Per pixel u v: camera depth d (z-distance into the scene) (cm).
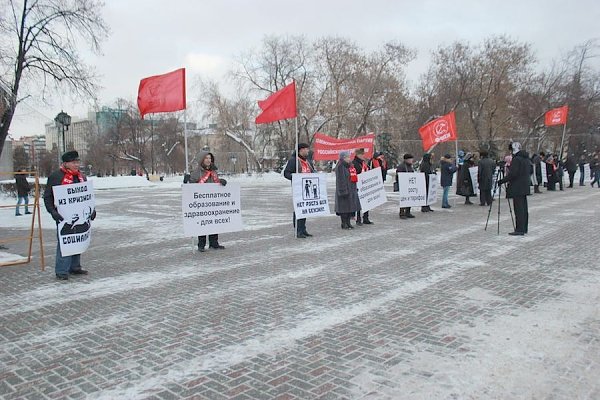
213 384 379
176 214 1667
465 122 5000
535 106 4822
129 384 383
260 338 475
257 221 1376
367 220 1255
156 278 727
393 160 4862
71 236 738
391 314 534
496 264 760
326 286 656
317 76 5006
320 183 1112
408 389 362
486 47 4888
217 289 656
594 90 4897
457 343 447
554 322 496
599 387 359
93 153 7525
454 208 1608
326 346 449
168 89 999
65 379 395
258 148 5750
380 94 4912
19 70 2061
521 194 1016
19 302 617
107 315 558
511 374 382
